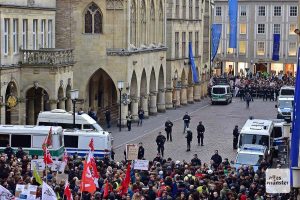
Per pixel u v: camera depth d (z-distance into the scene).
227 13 177.62
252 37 176.25
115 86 91.56
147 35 100.62
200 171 48.50
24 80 78.44
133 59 93.06
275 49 149.00
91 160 40.94
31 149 63.81
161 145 70.50
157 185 43.50
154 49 101.62
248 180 46.38
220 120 98.81
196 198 40.59
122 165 50.78
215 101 120.00
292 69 174.75
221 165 52.09
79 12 91.06
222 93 119.69
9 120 78.38
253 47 176.50
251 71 176.25
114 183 43.75
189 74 121.25
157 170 48.50
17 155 56.88
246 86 126.06
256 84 132.88
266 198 41.16
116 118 97.06
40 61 77.94
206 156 71.31
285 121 73.06
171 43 111.69
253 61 176.50
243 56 177.00
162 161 53.41
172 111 109.81
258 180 45.94
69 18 91.31
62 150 64.56
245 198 40.69
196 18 125.94
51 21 87.19
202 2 129.62
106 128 89.38
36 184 42.50
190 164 51.88
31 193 36.78
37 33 82.81
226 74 164.50
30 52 78.12
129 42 91.81
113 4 90.75
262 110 111.25
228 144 78.75
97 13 91.38
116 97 98.19
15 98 74.94
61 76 80.06
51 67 77.88
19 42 78.12
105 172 47.28
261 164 56.88
